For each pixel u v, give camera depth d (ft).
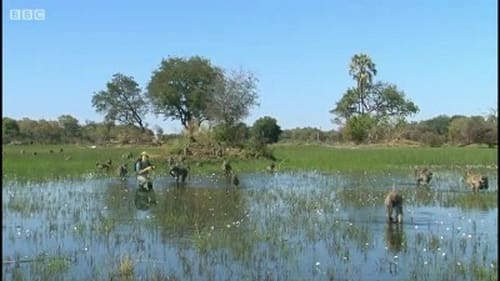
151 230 64.13
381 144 335.47
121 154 223.51
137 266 48.73
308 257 51.83
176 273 46.60
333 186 114.62
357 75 386.93
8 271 46.57
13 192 100.42
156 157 182.19
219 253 52.85
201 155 184.34
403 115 385.50
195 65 338.75
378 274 46.44
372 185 116.88
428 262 49.96
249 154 189.06
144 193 100.07
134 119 436.76
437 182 122.93
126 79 434.71
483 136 318.65
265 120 367.86
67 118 403.34
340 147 304.91
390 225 68.33
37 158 197.16
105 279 44.65
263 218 72.38
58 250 54.19
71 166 159.63
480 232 63.82
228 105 215.92
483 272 45.80
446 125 394.11
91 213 76.79
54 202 87.10
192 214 75.87
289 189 107.76
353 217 73.92
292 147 298.56
